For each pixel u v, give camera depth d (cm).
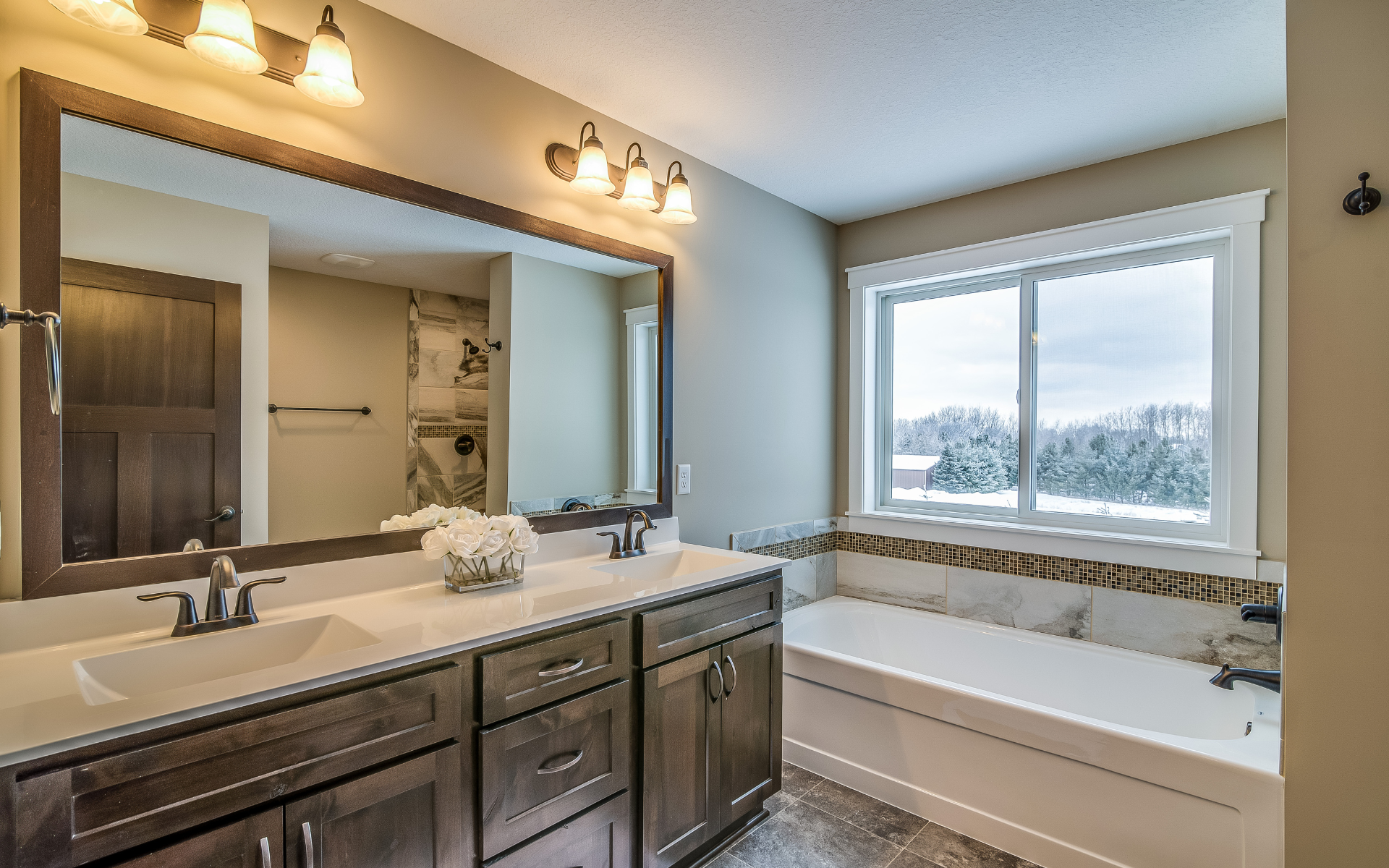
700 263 257
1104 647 250
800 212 310
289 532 151
